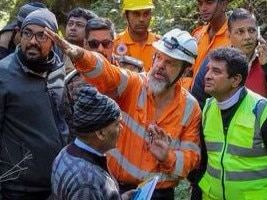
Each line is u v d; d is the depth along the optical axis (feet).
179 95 11.82
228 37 14.67
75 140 9.20
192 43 11.50
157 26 22.95
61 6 27.63
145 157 11.64
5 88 11.73
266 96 12.96
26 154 11.80
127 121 11.70
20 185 11.94
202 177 11.84
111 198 8.91
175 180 11.85
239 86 11.19
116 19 24.99
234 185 11.10
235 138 11.10
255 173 11.02
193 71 15.25
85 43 13.71
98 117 8.93
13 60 12.02
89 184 8.71
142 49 16.76
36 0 27.48
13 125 11.84
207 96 12.99
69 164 8.90
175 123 11.74
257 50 13.06
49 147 11.97
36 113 11.92
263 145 10.96
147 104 11.71
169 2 23.76
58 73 12.37
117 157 11.70
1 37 15.20
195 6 23.16
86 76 11.23
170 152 11.48
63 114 12.36
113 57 13.96
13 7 27.45
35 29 11.77
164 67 11.43
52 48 12.25
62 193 8.83
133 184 11.74
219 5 15.21
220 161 11.20
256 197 11.05
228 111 11.23
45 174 11.99
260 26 20.58
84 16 15.94
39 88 12.04
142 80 11.80
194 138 11.80
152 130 11.46
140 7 16.48
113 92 11.61
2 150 11.90
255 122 10.96
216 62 11.10
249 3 21.34
